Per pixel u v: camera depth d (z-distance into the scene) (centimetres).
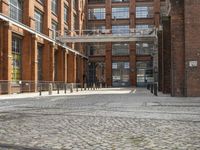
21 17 4247
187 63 2686
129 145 734
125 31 7769
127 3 7831
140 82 7800
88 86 6894
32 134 877
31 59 4338
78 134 877
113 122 1119
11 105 1942
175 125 1042
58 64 5744
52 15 5366
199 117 1261
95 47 7894
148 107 1733
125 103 2055
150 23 7762
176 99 2427
